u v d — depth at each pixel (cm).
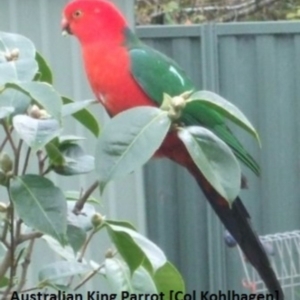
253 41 1146
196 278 1170
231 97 1146
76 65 945
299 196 1174
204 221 1161
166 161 1150
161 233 1159
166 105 369
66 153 423
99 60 586
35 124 377
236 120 374
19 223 405
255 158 1163
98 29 585
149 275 423
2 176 388
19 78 392
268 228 1172
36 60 432
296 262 1107
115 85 588
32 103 404
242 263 1089
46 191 384
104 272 436
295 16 1659
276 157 1166
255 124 1157
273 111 1158
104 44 585
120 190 984
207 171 359
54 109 365
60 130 377
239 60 1145
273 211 1171
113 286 417
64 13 594
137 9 1625
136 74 590
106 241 971
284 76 1155
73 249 430
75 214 430
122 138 359
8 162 388
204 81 1136
